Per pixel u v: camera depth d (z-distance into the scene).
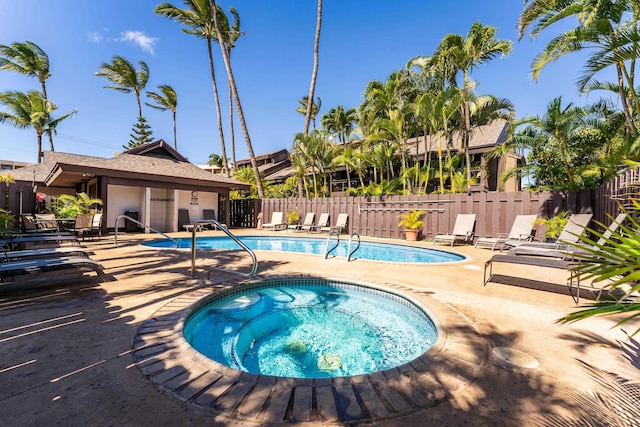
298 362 2.80
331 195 18.03
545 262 3.96
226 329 3.45
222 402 1.66
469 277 4.91
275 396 1.71
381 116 16.14
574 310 3.31
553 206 8.47
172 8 18.77
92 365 2.04
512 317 3.09
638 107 6.21
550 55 6.70
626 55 5.76
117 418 1.53
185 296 3.57
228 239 11.98
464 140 13.36
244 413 1.57
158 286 4.07
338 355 2.93
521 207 8.98
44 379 1.87
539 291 4.08
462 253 7.86
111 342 2.39
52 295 3.65
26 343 2.37
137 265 5.61
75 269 5.07
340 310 4.07
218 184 14.96
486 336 2.62
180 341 2.39
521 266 5.90
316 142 15.85
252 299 4.19
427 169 13.22
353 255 8.87
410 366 2.06
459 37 11.77
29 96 21.20
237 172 24.05
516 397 1.74
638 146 5.78
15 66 22.14
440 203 10.63
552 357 2.25
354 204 13.03
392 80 13.51
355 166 16.19
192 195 15.59
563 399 1.73
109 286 4.07
